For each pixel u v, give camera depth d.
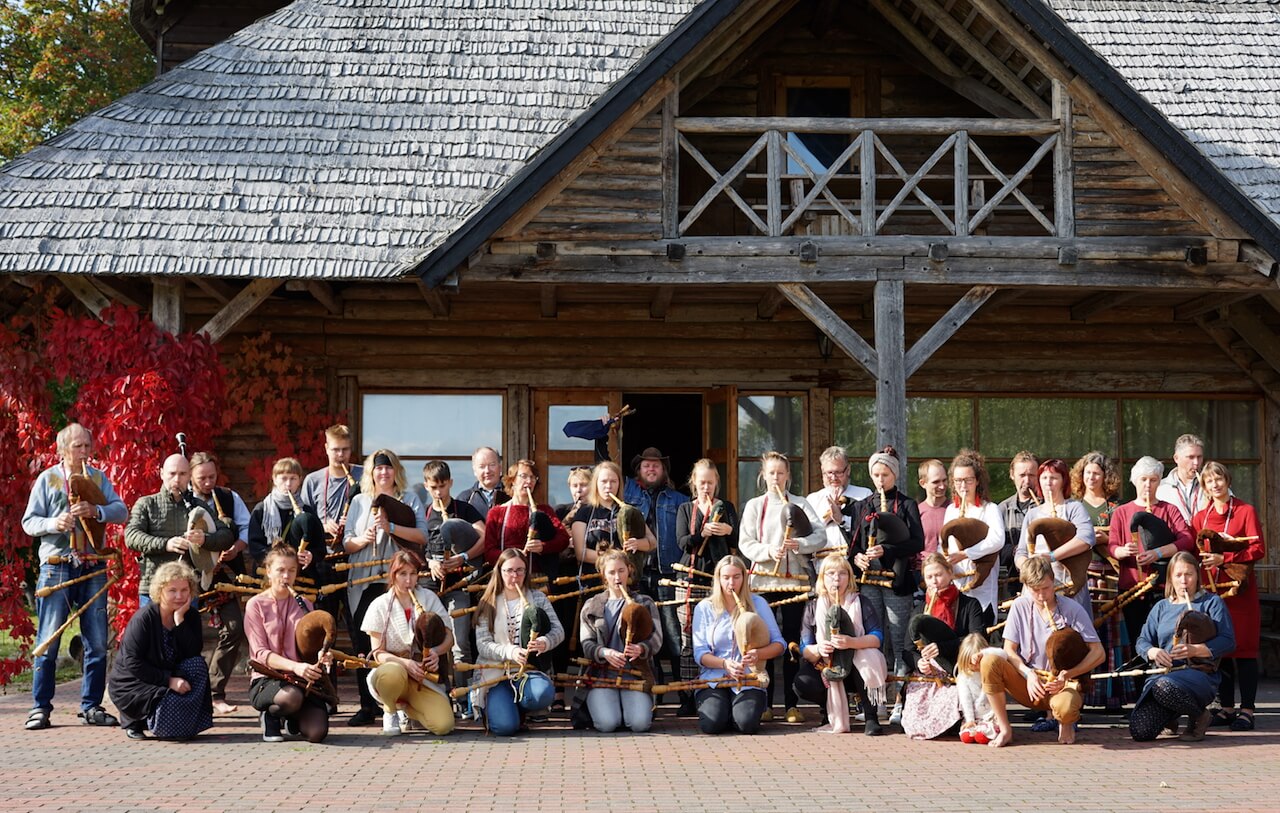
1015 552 7.93
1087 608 7.70
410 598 7.50
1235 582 7.70
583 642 7.55
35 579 14.34
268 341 11.23
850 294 10.73
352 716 7.92
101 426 8.90
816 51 11.65
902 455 9.20
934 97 11.66
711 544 8.00
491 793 5.70
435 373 11.38
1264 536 11.62
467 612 7.71
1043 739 7.24
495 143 10.23
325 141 10.02
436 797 5.61
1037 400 11.72
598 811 5.35
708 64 10.24
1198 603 7.36
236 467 11.23
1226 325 11.51
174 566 7.22
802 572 7.89
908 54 11.46
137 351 8.99
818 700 7.62
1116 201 9.48
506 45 11.16
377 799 5.57
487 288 10.57
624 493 8.46
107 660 8.50
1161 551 7.68
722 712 7.39
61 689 9.88
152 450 8.81
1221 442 11.78
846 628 7.43
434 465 7.94
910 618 7.62
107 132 9.78
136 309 9.07
